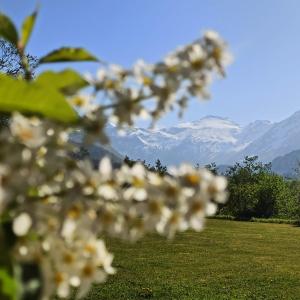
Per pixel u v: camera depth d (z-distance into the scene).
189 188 1.25
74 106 1.33
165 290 14.71
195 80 1.32
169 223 1.24
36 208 1.14
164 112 1.33
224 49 1.33
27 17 1.50
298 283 16.83
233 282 16.75
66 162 1.24
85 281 1.31
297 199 70.38
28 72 1.50
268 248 29.53
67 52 1.45
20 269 1.12
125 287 14.75
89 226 1.22
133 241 1.26
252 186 67.25
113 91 1.33
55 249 1.25
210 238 34.72
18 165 1.12
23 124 1.16
